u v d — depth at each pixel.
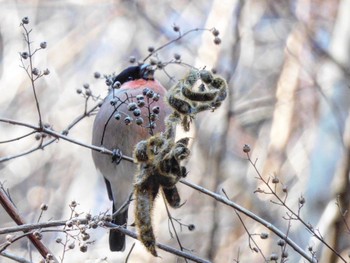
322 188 10.44
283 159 13.17
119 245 8.88
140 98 6.71
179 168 6.03
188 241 13.12
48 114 14.42
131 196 6.90
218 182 12.59
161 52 14.70
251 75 15.00
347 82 11.16
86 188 13.80
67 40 15.17
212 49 13.09
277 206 12.49
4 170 14.07
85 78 14.91
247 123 14.22
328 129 10.78
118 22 15.43
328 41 13.77
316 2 14.31
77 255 11.63
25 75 14.38
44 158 14.20
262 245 11.96
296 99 13.63
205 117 13.45
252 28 14.67
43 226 6.46
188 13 15.20
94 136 9.47
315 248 9.77
